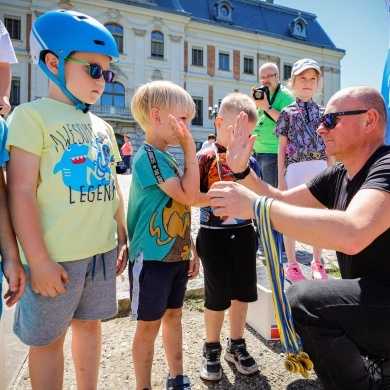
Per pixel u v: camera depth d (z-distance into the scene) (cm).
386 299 149
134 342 185
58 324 154
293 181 323
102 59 168
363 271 164
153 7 2767
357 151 173
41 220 152
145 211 185
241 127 196
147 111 190
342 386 154
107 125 192
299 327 157
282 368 211
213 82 3047
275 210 151
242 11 3397
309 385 196
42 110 156
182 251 189
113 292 174
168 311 192
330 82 3506
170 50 2864
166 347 192
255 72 3216
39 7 2494
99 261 168
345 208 180
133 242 187
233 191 160
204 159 221
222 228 208
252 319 262
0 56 168
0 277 140
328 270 378
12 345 225
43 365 156
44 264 144
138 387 182
